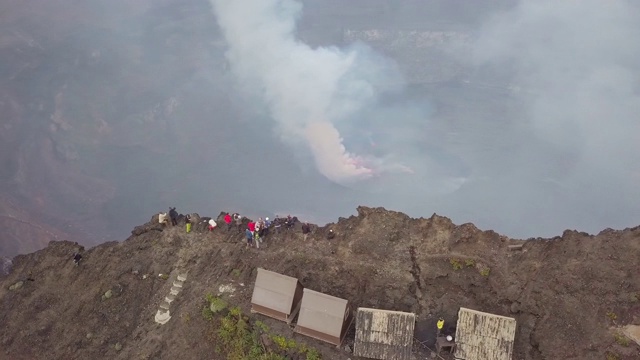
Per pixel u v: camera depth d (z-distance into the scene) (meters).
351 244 45.78
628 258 38.66
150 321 45.62
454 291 42.47
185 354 41.88
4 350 48.09
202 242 49.72
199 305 43.75
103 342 45.91
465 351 36.41
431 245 44.56
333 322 38.38
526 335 38.75
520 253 42.53
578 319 37.50
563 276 39.59
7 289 52.31
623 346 35.25
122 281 49.28
